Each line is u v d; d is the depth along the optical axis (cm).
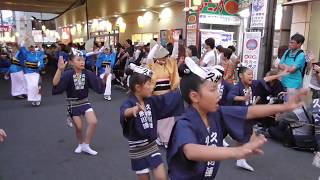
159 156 263
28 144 466
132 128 256
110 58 880
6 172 366
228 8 935
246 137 154
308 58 526
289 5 753
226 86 398
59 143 470
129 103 261
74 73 401
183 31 1165
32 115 652
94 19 1808
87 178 350
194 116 150
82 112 415
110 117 634
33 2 1652
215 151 119
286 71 445
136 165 260
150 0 1179
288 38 824
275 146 457
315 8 697
